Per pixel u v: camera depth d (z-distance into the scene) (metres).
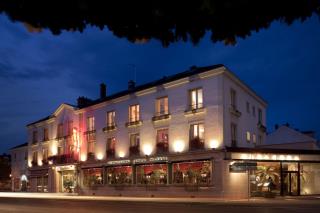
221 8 2.64
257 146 37.78
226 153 30.30
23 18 2.74
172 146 34.09
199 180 31.64
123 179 38.19
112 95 44.72
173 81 34.31
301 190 32.94
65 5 2.67
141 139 36.94
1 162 70.25
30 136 54.53
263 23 2.77
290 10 2.67
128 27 2.85
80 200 29.92
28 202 27.64
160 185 34.50
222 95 31.30
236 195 30.09
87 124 43.88
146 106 36.88
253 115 38.22
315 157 33.12
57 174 47.47
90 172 42.12
